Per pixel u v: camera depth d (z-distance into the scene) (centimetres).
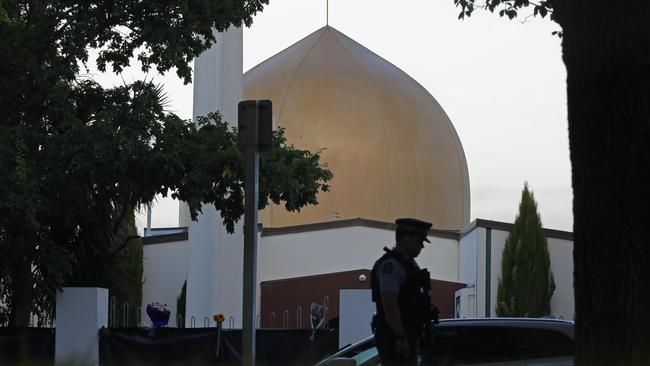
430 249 3850
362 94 4822
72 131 1694
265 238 3691
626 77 641
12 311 1850
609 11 643
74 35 1762
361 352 1105
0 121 1816
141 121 1767
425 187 4756
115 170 1703
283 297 3403
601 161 644
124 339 1566
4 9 1797
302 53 5012
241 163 1753
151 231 4422
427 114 4969
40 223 1808
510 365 1003
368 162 4656
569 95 666
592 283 642
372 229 3688
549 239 3441
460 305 3491
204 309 2836
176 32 1789
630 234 634
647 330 625
